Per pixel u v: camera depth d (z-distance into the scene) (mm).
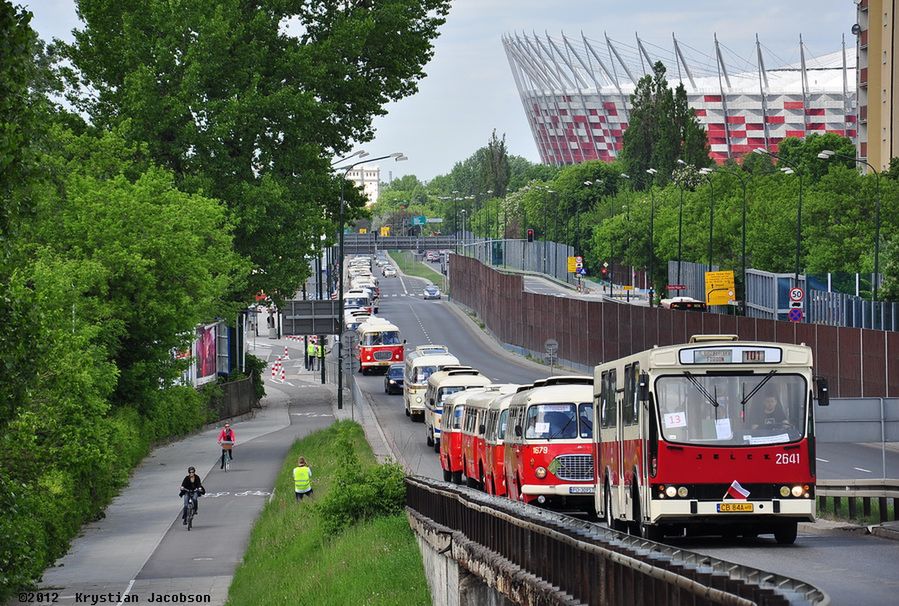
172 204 114875
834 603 29188
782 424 44781
